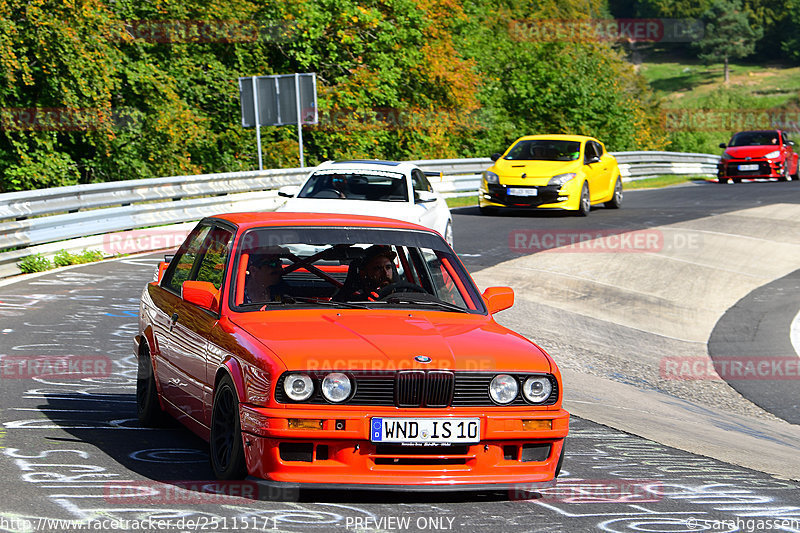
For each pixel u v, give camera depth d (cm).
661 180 9006
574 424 1886
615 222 5241
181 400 1440
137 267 3625
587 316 3334
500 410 1210
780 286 4097
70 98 5769
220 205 4831
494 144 11006
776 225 5362
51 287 3119
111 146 6481
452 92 9362
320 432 1153
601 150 5869
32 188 6003
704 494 1374
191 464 1350
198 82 7712
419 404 1183
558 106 11606
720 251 4603
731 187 7938
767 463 1695
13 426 1532
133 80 6506
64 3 5528
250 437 1173
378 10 8900
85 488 1202
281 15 7969
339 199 3319
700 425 2105
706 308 3684
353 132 8256
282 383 1159
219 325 1321
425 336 1263
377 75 8425
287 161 7825
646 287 3862
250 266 1405
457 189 7062
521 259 4088
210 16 7388
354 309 1375
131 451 1413
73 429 1537
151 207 4278
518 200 5366
